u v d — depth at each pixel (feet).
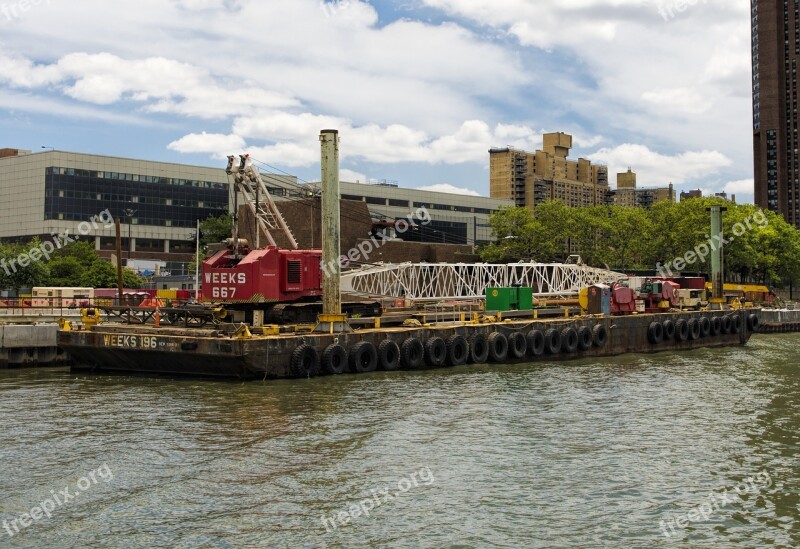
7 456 79.92
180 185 475.31
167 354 127.75
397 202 484.33
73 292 227.61
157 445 84.48
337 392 117.29
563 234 364.58
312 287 150.30
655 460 82.69
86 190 442.09
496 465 79.71
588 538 61.21
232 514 64.95
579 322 181.57
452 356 153.17
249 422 95.76
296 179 367.25
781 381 140.67
